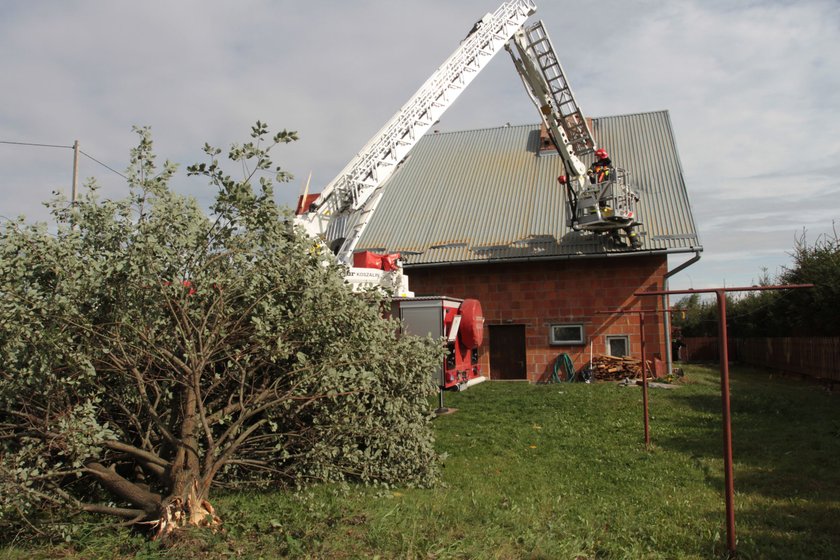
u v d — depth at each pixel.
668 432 9.80
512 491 6.50
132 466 6.27
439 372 13.64
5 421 5.09
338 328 5.92
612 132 23.86
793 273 20.42
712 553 4.75
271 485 6.51
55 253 4.80
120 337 5.07
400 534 4.90
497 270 20.11
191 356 5.05
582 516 5.59
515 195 22.30
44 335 4.56
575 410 12.16
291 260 5.65
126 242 5.04
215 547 4.55
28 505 4.61
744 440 9.14
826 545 4.89
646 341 18.77
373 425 6.28
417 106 13.29
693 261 18.47
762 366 25.73
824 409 12.18
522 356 19.84
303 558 4.41
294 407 6.06
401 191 23.83
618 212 17.50
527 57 16.59
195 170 5.34
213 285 5.30
